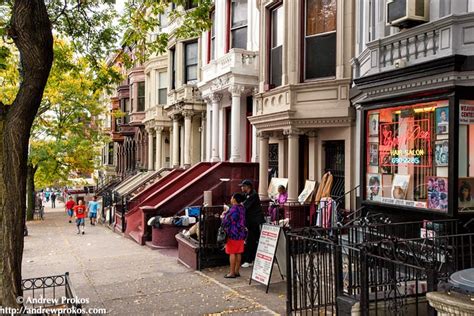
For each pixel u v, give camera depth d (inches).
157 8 384.8
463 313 106.9
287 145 507.8
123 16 395.5
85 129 1104.8
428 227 261.3
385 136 309.3
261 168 522.6
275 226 288.7
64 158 1069.8
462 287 110.5
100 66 423.5
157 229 472.7
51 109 969.5
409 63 280.8
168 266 367.9
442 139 259.4
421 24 274.2
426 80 264.2
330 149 460.1
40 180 1153.4
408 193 285.9
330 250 204.8
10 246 191.6
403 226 285.3
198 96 767.1
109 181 1401.3
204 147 780.6
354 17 419.5
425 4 272.8
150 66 1015.6
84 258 420.8
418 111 279.4
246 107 631.2
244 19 634.2
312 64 457.7
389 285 181.5
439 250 216.2
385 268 192.7
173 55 876.0
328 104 432.1
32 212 1034.1
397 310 165.3
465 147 253.1
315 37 455.2
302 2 464.4
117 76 403.2
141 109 1168.8
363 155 329.1
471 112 252.8
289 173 454.0
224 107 670.5
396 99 292.4
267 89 520.1
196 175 615.8
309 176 473.4
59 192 2482.8
